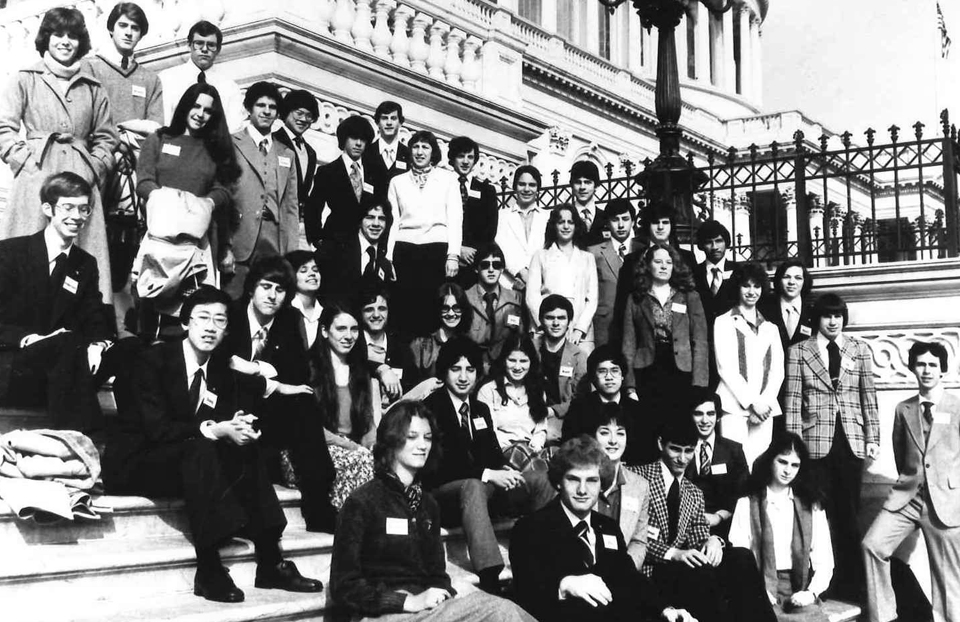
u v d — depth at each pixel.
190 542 4.78
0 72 11.05
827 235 8.88
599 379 6.71
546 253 7.81
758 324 7.72
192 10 10.35
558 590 5.09
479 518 5.55
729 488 6.86
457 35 13.02
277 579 4.74
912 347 7.50
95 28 10.67
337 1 11.16
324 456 5.36
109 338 5.38
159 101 7.13
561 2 26.50
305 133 10.15
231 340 5.34
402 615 4.48
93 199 5.93
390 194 7.75
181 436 4.69
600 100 22.03
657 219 7.67
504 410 6.60
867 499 8.40
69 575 4.16
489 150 13.08
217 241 6.30
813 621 6.50
